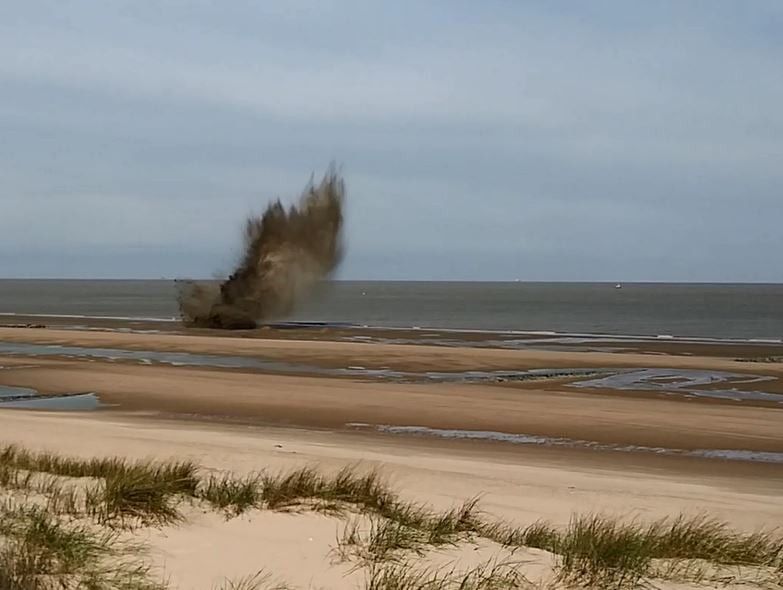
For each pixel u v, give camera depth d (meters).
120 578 6.50
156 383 29.59
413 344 50.62
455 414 23.59
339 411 23.94
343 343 48.97
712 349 50.06
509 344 52.91
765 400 27.89
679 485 15.05
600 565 7.66
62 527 7.64
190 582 6.58
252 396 26.67
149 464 11.92
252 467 13.82
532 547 8.34
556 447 19.28
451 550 7.86
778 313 111.00
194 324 65.06
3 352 42.03
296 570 6.98
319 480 10.70
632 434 21.05
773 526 11.56
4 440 16.45
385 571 6.95
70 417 21.92
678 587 7.38
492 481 13.76
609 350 48.41
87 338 50.00
